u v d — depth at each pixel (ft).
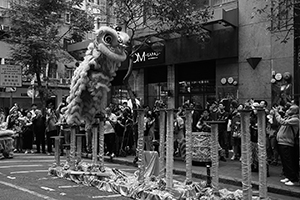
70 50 69.41
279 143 30.86
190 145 23.27
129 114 48.62
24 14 58.70
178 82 65.31
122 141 47.67
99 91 29.58
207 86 61.77
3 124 53.62
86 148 48.57
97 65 29.19
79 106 30.32
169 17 45.96
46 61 62.75
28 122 55.88
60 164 35.81
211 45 57.77
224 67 57.36
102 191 26.66
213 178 21.84
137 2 45.83
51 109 53.93
